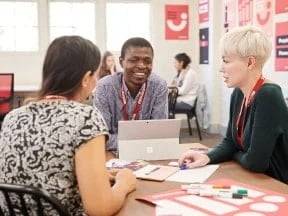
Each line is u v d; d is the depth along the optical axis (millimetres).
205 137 6012
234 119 1743
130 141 1735
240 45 1560
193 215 1064
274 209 1108
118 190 1188
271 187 1340
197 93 6223
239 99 1735
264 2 4582
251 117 1605
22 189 1032
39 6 6570
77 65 1112
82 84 1137
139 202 1201
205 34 6441
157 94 2143
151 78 2160
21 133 1103
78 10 6793
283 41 4223
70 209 1104
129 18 6930
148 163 1684
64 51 1111
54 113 1097
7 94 5559
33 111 1124
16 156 1094
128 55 2035
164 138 1766
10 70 6621
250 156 1541
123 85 2111
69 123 1071
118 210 1123
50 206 1060
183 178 1449
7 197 1079
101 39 6824
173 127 1762
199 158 1665
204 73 6555
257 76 1618
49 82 1122
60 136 1065
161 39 6820
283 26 4207
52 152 1064
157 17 6777
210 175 1491
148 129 1736
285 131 1565
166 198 1213
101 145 1063
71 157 1065
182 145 1937
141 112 2123
